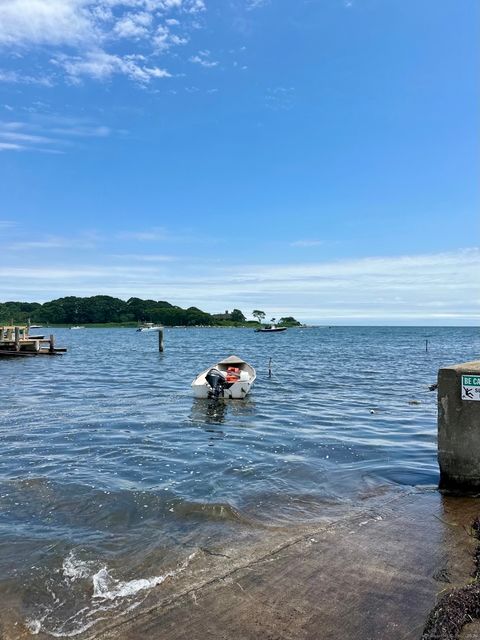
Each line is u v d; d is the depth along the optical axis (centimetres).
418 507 639
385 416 1370
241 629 383
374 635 372
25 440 1067
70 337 9719
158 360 3722
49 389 1970
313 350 5344
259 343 7338
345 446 1015
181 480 786
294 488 742
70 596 445
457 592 408
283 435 1127
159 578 469
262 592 435
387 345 6644
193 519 621
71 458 922
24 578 478
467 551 508
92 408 1502
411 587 439
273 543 538
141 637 379
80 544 551
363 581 450
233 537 560
